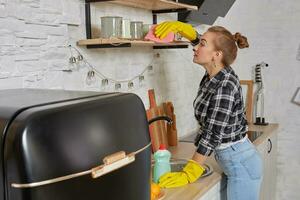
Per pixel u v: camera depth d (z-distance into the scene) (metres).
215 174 1.98
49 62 1.60
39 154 0.78
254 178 1.95
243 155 1.90
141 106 1.11
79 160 0.85
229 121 1.80
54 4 1.60
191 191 1.72
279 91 3.43
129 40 1.73
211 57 1.85
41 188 0.78
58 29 1.64
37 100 0.96
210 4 2.78
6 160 0.77
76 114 0.87
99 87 1.95
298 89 3.35
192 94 3.08
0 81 1.38
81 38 1.79
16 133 0.77
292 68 3.36
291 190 3.48
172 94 2.75
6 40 1.39
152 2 2.07
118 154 0.96
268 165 3.03
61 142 0.82
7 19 1.39
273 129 3.14
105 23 1.76
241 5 3.48
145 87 2.40
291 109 3.40
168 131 2.58
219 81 1.81
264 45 3.45
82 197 0.86
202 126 1.88
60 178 0.81
